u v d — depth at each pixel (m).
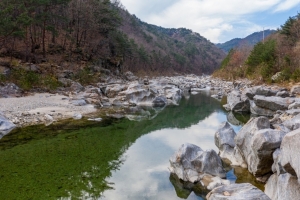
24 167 9.55
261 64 41.62
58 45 39.28
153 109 23.80
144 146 12.50
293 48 38.88
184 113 22.03
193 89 42.97
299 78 30.22
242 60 65.94
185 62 113.19
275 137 7.77
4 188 7.86
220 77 64.44
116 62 49.38
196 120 19.16
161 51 105.69
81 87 29.70
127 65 63.38
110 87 30.11
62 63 35.62
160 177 8.80
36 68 29.22
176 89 33.59
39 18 31.03
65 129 14.95
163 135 14.67
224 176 8.39
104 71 42.09
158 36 144.25
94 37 45.28
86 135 14.11
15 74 25.69
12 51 30.64
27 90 25.05
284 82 31.58
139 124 17.52
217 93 37.25
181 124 17.77
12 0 27.03
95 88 29.28
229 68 65.56
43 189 7.86
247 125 9.63
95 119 17.83
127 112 21.80
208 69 133.75
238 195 5.32
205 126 17.08
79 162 10.20
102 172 9.25
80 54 40.94
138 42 95.31
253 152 8.34
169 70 94.94
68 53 39.03
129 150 11.84
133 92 26.47
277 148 7.66
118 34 54.56
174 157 9.09
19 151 11.23
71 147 12.04
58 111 18.80
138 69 70.31
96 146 12.33
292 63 33.91
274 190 6.50
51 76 28.95
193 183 8.09
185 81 57.91
